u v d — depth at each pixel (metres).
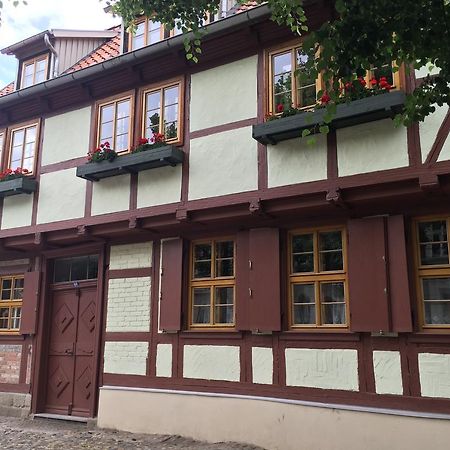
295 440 7.10
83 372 9.80
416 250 6.85
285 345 7.50
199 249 8.71
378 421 6.55
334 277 7.34
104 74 9.48
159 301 8.84
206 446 7.52
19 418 10.05
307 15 7.63
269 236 7.81
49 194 10.07
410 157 6.58
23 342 10.61
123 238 9.53
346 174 6.96
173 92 8.97
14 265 11.11
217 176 8.09
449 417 6.15
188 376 8.29
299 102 7.58
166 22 5.97
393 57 4.16
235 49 8.38
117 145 9.45
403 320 6.60
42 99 10.42
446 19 3.89
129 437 8.24
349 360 6.98
